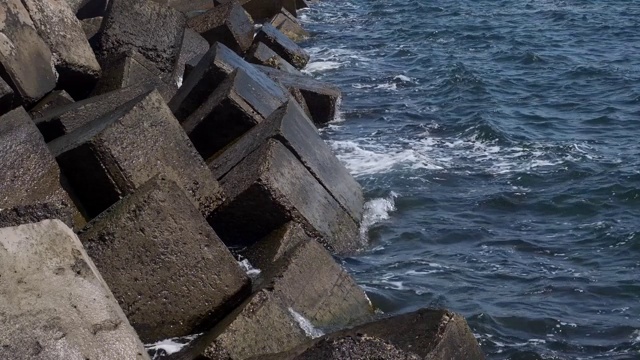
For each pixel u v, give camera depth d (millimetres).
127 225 10719
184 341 10680
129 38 22781
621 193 16578
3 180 12391
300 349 9016
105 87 19922
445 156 19094
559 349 11195
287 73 23625
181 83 21984
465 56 30422
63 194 12805
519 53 30359
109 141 12844
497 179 17609
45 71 18453
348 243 14438
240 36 27578
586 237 14758
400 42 33312
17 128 12875
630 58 29531
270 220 13586
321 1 44281
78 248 9117
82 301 8711
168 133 13461
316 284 11633
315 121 22062
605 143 19938
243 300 11039
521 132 20938
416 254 14203
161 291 10742
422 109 23266
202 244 10969
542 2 41156
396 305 12328
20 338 8250
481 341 11320
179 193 11047
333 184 15258
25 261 8727
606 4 40000
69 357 8312
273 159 14023
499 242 14656
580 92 25047
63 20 19750
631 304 12414
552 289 12875
